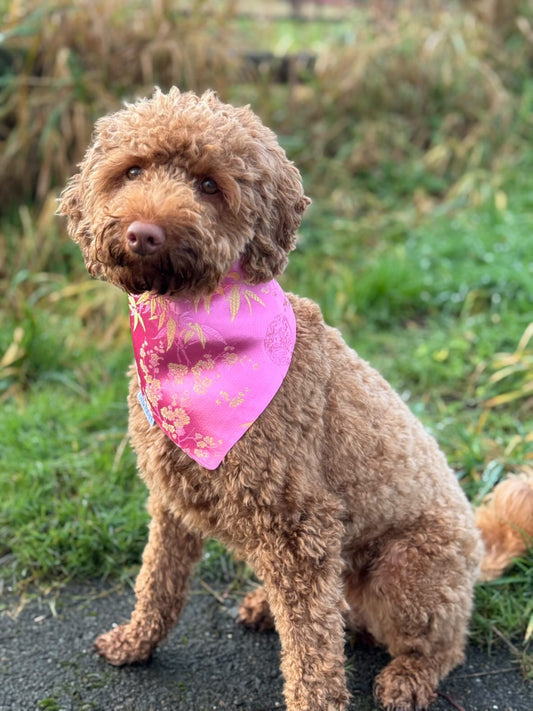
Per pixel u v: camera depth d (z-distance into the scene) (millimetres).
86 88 1719
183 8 1963
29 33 1696
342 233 1784
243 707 770
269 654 841
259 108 1961
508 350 1367
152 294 669
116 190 633
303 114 2066
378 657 848
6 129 1770
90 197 654
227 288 674
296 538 682
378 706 775
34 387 1293
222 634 870
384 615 785
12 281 1570
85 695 778
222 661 830
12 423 1168
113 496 1033
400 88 2121
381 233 1806
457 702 782
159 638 815
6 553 981
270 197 637
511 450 1119
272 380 677
